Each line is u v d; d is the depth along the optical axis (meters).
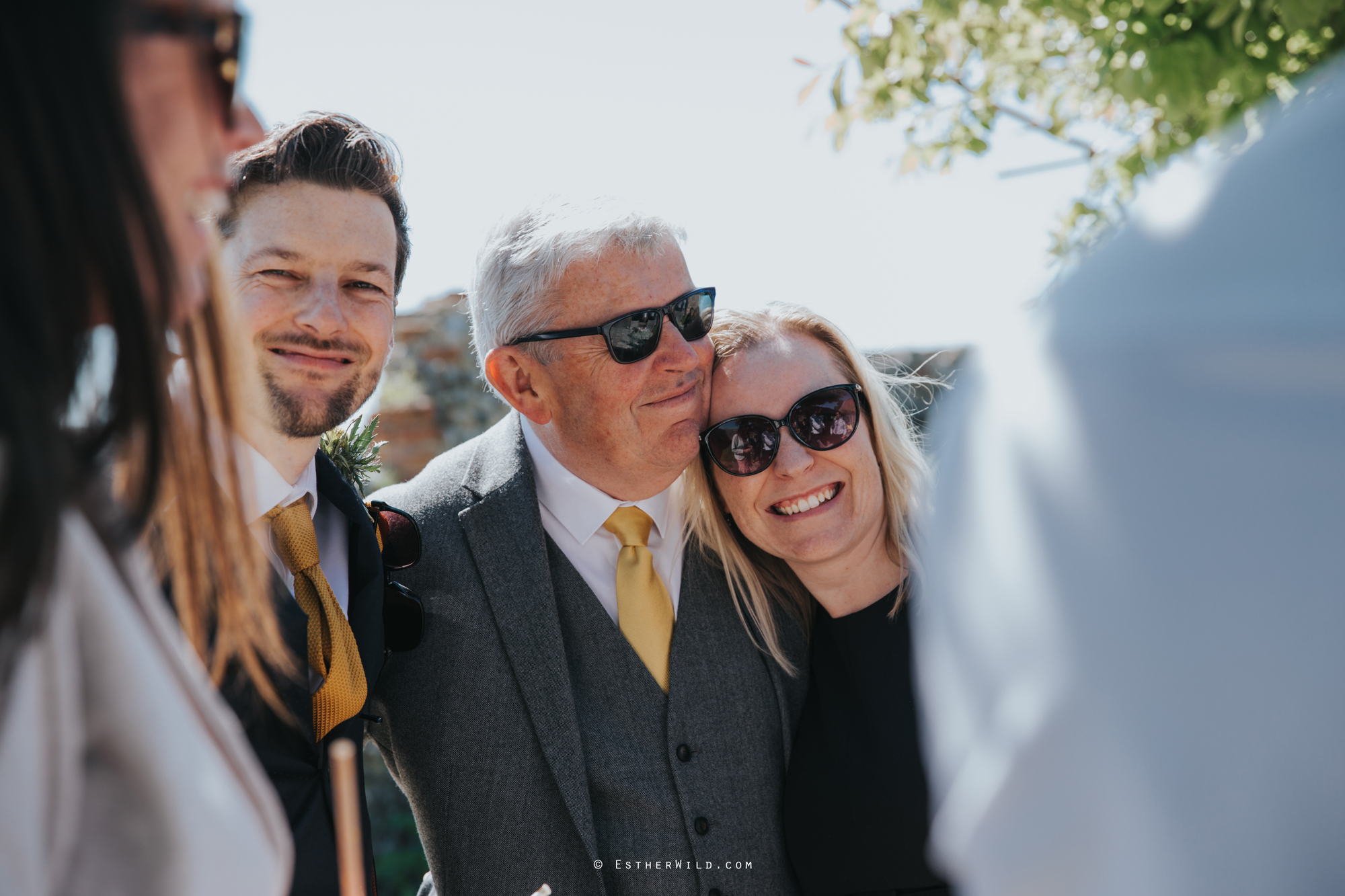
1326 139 0.52
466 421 6.14
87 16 0.52
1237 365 0.50
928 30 3.60
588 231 2.00
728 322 2.08
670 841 1.94
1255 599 0.47
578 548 2.10
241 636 0.93
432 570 2.02
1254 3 2.81
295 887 1.58
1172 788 0.49
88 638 0.56
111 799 0.59
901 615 1.98
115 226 0.53
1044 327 0.60
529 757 1.95
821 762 1.95
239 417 0.88
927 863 1.85
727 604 2.07
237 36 0.64
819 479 1.94
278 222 1.74
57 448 0.50
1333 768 0.46
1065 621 0.53
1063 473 0.55
